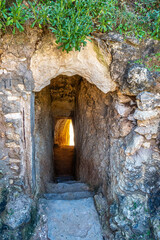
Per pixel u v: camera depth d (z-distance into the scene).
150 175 2.35
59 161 8.19
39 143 3.79
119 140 2.63
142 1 2.38
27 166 2.58
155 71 2.21
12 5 2.12
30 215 2.50
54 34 2.16
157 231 2.10
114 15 2.23
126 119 2.53
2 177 2.53
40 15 1.99
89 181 3.95
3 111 2.37
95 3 2.09
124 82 2.33
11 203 2.44
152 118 2.27
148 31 2.25
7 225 2.29
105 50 2.28
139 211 2.33
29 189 2.65
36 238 2.49
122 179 2.45
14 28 1.98
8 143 2.46
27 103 2.41
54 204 3.04
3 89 2.31
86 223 2.80
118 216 2.44
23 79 2.32
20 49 2.21
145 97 2.21
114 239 2.45
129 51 2.26
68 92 5.87
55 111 6.10
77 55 2.29
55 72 2.39
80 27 1.98
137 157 2.35
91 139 3.89
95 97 3.44
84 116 4.44
